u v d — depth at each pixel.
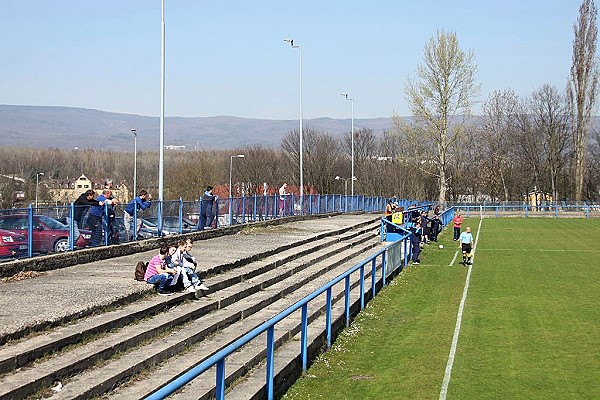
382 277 22.95
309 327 14.88
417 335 16.28
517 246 40.03
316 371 12.90
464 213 75.50
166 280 15.17
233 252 22.88
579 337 16.17
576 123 84.12
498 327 17.30
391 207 35.31
